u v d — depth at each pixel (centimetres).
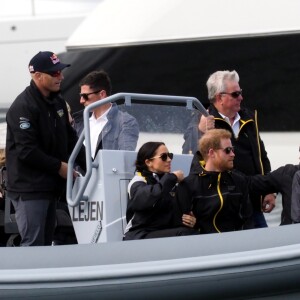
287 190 2348
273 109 3403
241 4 3431
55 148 2309
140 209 2178
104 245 2142
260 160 2522
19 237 2386
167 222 2202
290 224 2189
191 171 2253
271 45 3391
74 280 2095
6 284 2109
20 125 2266
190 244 2112
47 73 2273
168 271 2081
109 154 2244
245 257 2080
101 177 2239
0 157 2473
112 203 2239
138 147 2319
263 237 2112
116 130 2305
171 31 3500
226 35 3438
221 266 2078
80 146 2258
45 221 2300
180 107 2378
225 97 2478
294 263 2084
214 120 2434
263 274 2086
